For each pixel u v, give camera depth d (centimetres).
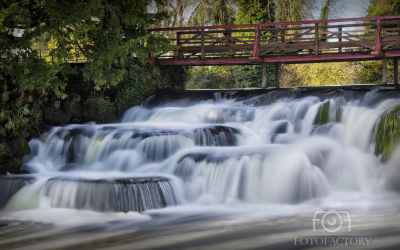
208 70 3197
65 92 1733
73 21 1428
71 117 1714
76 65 1830
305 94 1656
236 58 1952
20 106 1453
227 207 1050
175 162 1217
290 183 1063
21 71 1352
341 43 1911
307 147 1223
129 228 889
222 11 2977
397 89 1516
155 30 1980
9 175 1240
